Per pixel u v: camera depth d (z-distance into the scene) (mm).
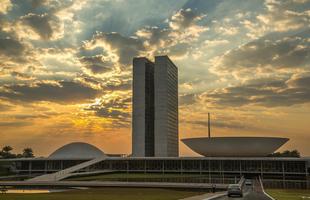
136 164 112250
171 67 176500
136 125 162375
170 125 170125
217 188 72438
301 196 47438
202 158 104812
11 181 85250
